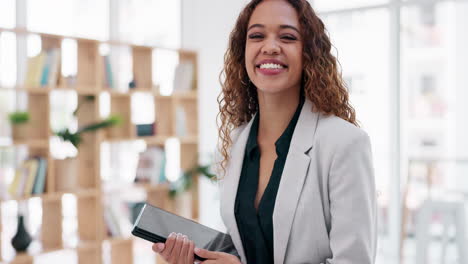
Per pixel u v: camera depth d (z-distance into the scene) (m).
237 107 1.60
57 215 4.02
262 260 1.36
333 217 1.28
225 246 1.46
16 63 4.57
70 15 5.12
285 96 1.41
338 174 1.28
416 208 5.61
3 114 3.86
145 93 4.55
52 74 3.92
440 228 5.25
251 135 1.48
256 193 1.40
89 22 5.31
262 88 1.37
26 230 3.85
